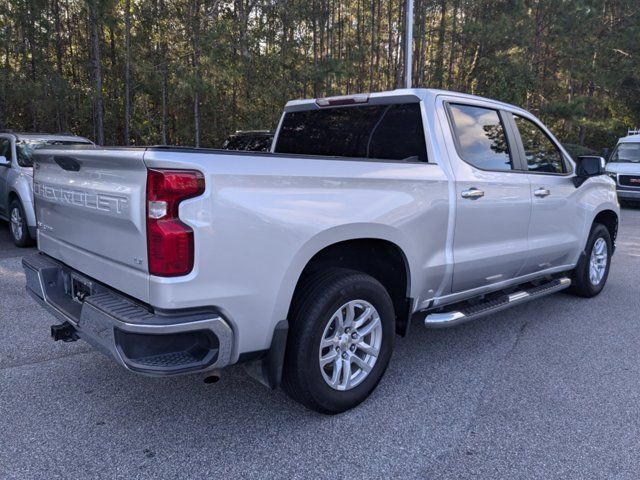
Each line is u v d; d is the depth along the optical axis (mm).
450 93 4047
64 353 4152
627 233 10469
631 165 14961
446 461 2832
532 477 2703
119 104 18141
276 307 2855
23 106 16156
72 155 3043
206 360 2641
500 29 20141
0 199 8836
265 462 2809
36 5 15281
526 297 4523
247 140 10508
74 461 2791
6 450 2871
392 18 26078
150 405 3383
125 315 2566
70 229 3271
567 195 5000
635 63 25672
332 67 17344
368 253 3613
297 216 2869
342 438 3043
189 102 18062
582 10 21328
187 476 2686
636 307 5586
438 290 3889
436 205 3646
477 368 4016
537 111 24000
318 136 4648
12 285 5996
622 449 2951
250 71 16719
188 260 2525
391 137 4039
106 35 18312
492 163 4230
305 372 3014
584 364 4102
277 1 17500
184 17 16531
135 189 2580
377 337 3387
